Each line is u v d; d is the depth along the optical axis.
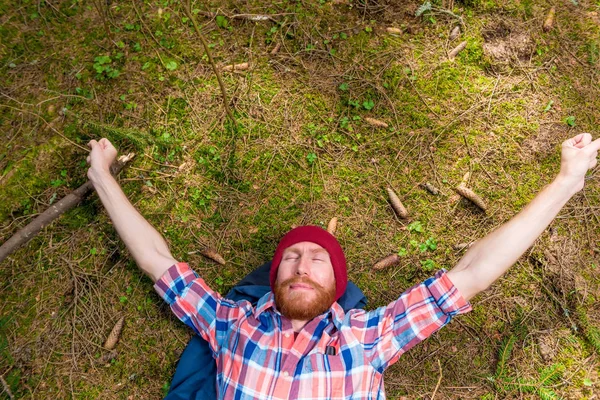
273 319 1.47
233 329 1.48
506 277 1.71
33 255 1.74
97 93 1.89
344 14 1.98
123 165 1.81
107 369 1.65
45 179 1.80
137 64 1.92
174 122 1.86
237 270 1.75
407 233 1.77
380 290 1.72
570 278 1.70
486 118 1.85
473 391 1.63
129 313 1.70
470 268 1.45
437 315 1.44
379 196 1.80
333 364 1.40
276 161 1.83
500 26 1.94
